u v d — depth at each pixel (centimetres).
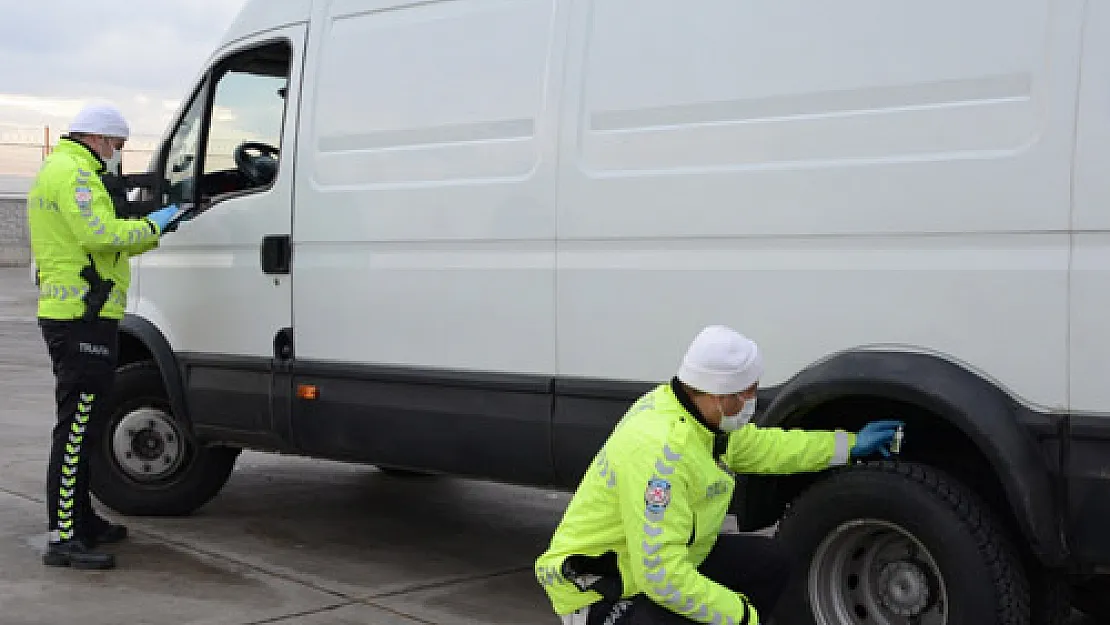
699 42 416
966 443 381
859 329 379
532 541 604
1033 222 347
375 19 519
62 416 536
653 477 292
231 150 581
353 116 520
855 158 380
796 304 392
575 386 444
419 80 497
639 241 428
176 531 607
